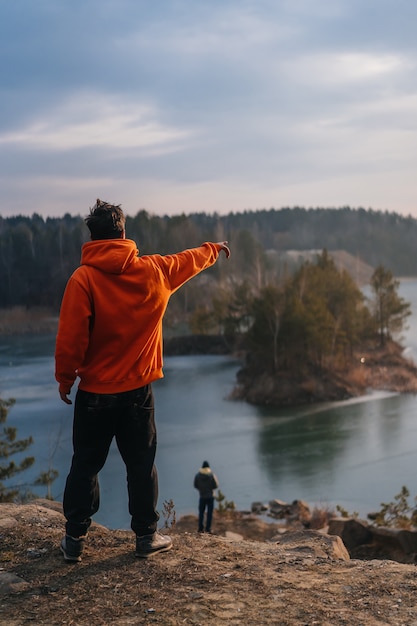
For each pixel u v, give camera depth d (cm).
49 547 425
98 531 457
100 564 398
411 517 1712
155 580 375
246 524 1838
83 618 334
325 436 3894
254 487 2884
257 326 5788
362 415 4525
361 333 7288
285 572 394
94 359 376
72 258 15338
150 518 406
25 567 395
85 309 361
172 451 3559
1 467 1931
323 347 5694
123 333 371
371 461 3278
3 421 2034
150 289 374
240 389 5384
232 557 418
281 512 2225
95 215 377
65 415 4225
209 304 11600
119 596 356
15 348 8606
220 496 2208
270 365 5744
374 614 333
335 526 1090
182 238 14100
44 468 3097
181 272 392
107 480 2875
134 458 397
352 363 6266
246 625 323
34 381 5653
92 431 386
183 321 11038
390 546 1042
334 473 3080
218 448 3622
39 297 14075
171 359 7688
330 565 411
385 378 5925
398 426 4103
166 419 4425
